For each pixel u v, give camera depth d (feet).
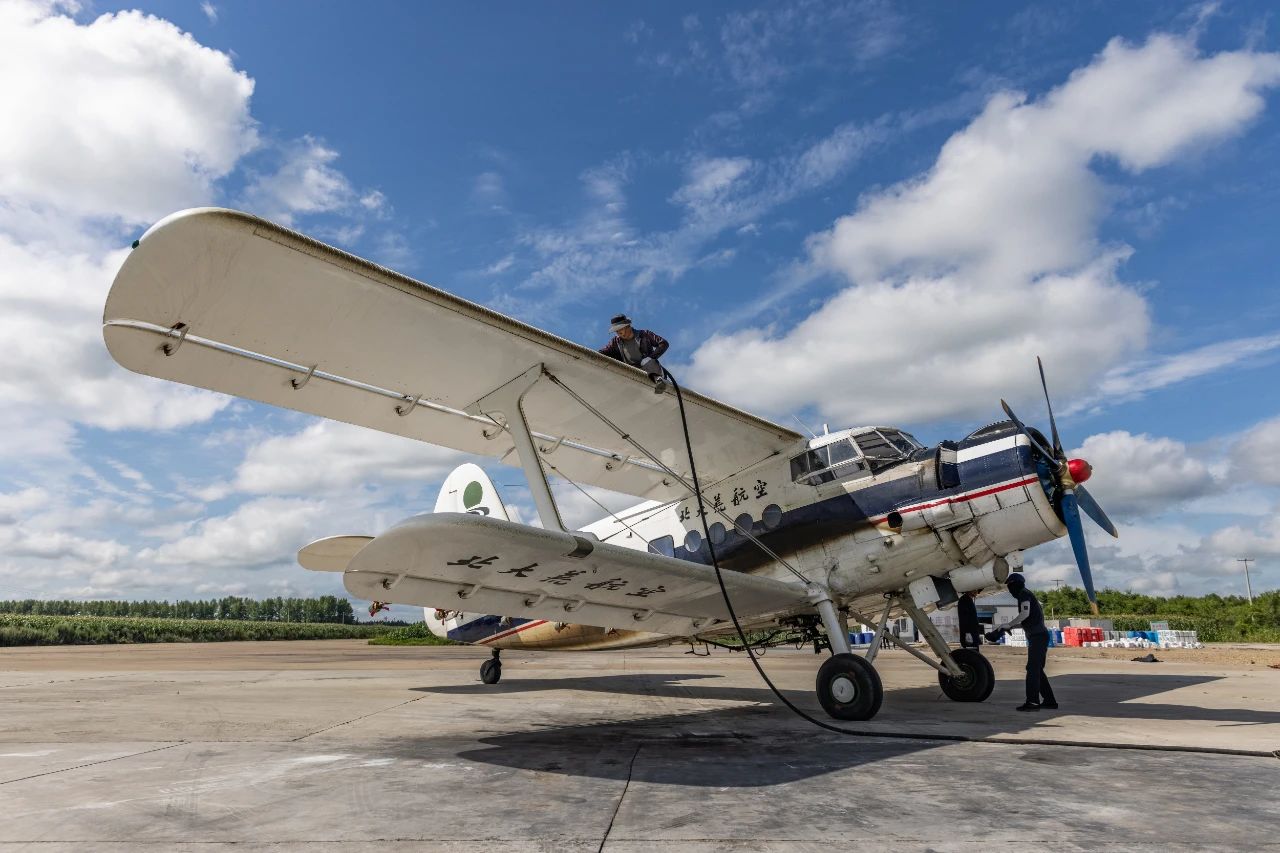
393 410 26.16
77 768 14.73
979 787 12.56
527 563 19.75
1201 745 16.60
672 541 31.22
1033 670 25.00
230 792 12.43
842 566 25.62
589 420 26.96
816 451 27.17
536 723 22.16
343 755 16.20
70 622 170.19
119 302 17.89
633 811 11.00
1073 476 23.43
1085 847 9.08
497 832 9.88
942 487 24.17
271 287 18.15
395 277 18.52
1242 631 131.85
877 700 21.85
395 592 19.60
